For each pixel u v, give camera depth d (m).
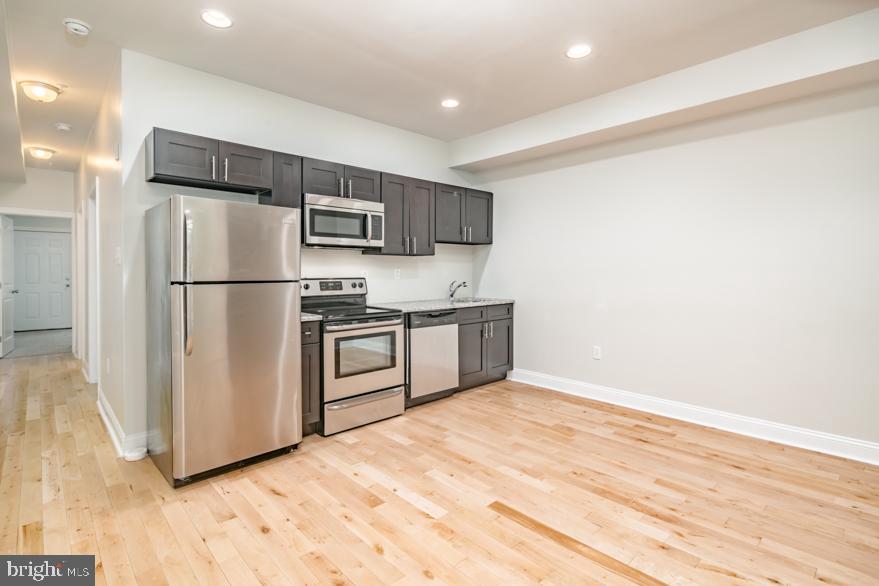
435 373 3.94
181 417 2.38
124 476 2.55
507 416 3.58
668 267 3.58
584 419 3.51
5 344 6.09
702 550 1.89
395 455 2.83
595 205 4.04
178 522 2.08
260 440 2.69
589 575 1.73
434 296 4.77
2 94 2.83
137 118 2.82
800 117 2.93
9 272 6.28
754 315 3.16
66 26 2.48
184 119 3.00
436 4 2.30
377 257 4.21
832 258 2.85
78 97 3.49
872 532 2.01
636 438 3.12
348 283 3.90
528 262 4.61
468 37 2.64
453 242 4.51
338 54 2.84
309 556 1.84
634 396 3.80
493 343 4.54
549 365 4.44
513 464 2.70
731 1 2.29
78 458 2.79
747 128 3.15
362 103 3.67
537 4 2.30
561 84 3.32
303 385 3.05
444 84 3.31
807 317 2.94
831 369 2.86
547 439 3.10
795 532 2.01
